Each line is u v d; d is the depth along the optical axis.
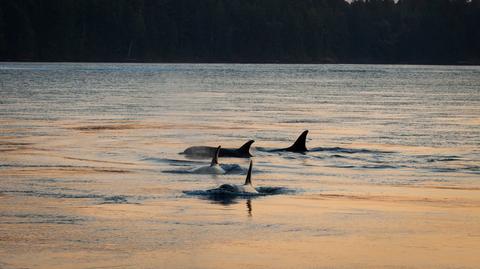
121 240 43.38
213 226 46.88
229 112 136.00
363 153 81.69
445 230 46.72
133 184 60.62
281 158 77.50
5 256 40.16
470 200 56.03
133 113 130.25
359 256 41.03
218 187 58.72
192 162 73.50
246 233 45.34
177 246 42.38
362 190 59.62
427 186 61.81
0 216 48.53
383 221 48.91
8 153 77.81
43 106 141.75
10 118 117.00
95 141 89.00
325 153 81.19
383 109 147.62
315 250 42.03
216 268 38.78
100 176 64.44
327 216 50.12
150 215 49.44
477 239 44.62
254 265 39.31
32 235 44.09
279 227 46.88
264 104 157.75
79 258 39.97
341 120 122.75
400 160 76.75
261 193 57.50
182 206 52.34
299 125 113.56
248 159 76.69
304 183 62.69
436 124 116.69
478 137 98.25
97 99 165.00
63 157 75.38
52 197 54.78
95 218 48.31
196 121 117.44
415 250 42.25
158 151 80.62
